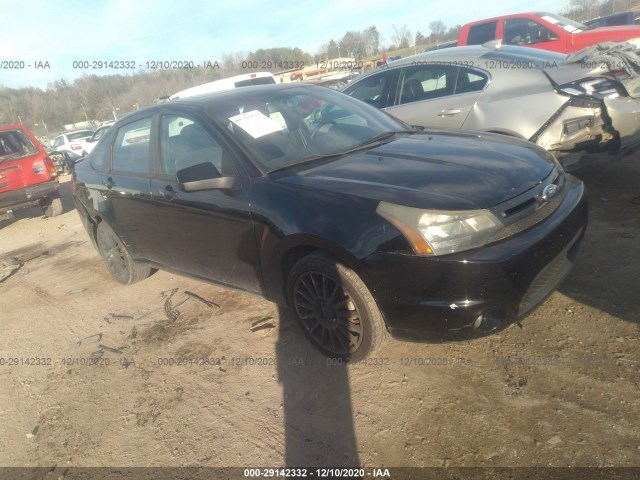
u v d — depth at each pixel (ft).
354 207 8.18
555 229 8.20
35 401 10.18
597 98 14.10
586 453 6.62
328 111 11.96
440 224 7.54
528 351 8.76
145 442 8.40
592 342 8.65
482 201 7.82
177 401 9.30
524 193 8.33
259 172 9.69
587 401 7.45
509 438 7.08
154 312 13.09
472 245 7.54
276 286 9.91
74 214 28.35
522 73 15.33
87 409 9.59
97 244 15.88
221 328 11.59
